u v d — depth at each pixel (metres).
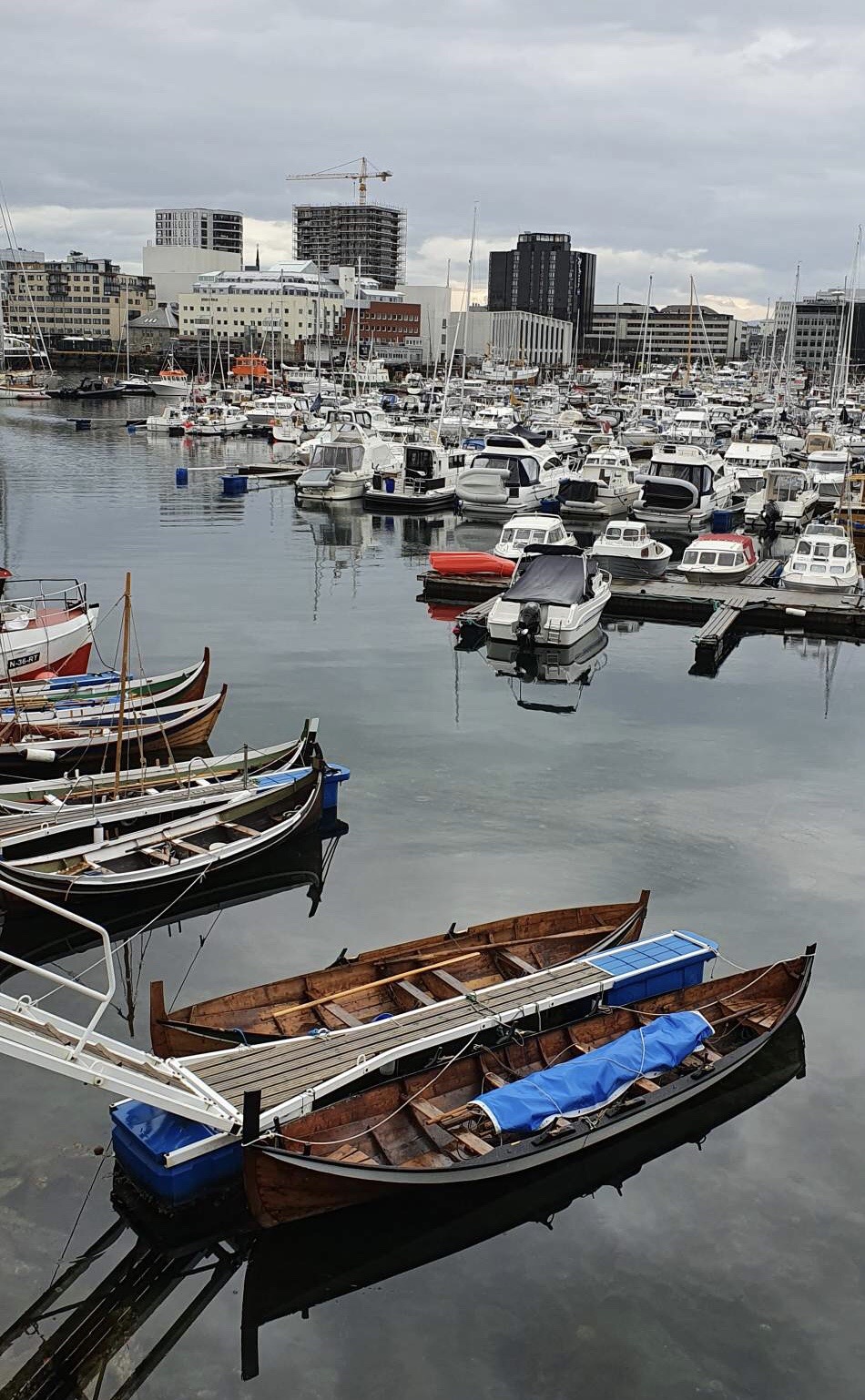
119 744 22.95
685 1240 13.29
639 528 52.03
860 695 34.75
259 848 21.73
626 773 27.38
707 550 50.50
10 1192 13.59
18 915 20.22
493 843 23.23
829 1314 12.33
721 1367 11.70
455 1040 15.23
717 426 124.19
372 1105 14.02
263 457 99.12
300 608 44.91
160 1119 13.53
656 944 17.72
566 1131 13.73
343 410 104.62
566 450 96.81
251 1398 11.32
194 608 44.22
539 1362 11.74
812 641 42.41
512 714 31.91
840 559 48.19
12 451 99.62
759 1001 16.83
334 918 20.19
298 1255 13.09
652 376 198.88
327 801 24.67
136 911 20.61
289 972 18.53
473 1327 12.16
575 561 41.69
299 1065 14.24
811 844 23.47
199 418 116.94
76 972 18.61
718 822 24.48
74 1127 14.73
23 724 26.36
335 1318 12.24
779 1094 15.70
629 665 37.88
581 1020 15.76
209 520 66.69
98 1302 12.28
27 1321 12.02
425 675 35.91
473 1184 13.96
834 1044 16.77
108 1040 13.77
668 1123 15.11
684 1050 14.98
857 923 20.23
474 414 115.12
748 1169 14.34
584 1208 13.75
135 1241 13.00
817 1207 13.77
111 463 92.38
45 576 48.47
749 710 32.88
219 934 19.75
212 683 34.12
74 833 22.23
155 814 22.44
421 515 72.62
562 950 18.02
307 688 33.88
